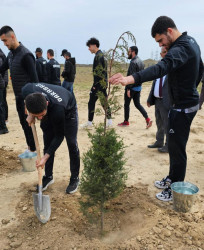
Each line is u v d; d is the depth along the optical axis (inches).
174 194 121.0
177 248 99.0
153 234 105.6
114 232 110.3
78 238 103.9
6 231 110.0
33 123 119.2
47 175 146.8
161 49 157.5
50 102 106.1
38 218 113.8
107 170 99.7
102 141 97.1
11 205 129.4
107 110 98.0
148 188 147.4
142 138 234.2
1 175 163.2
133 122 287.9
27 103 93.6
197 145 215.6
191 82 112.3
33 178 158.7
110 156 97.5
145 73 82.5
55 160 186.5
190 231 107.3
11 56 165.9
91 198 108.3
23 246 101.1
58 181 154.3
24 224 113.7
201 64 121.8
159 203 131.6
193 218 117.6
